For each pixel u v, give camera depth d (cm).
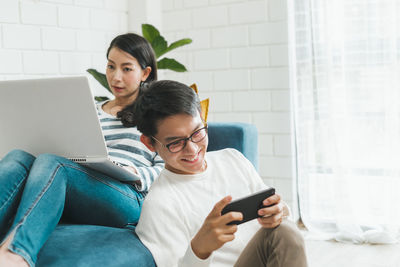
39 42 241
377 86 245
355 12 246
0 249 99
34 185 115
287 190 269
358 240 247
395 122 242
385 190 248
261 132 274
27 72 236
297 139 266
